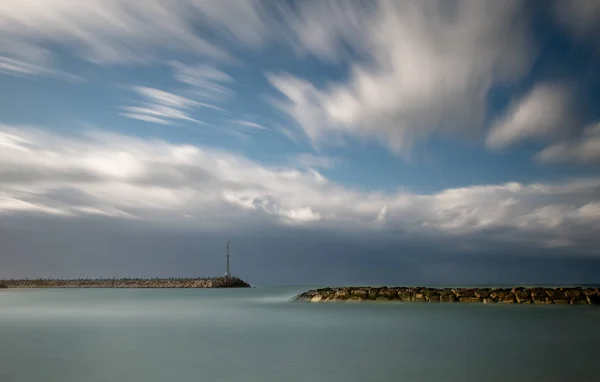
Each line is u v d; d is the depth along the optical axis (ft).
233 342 97.55
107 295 351.87
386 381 62.23
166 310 189.57
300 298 236.22
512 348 87.45
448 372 67.10
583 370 67.77
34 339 104.42
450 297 194.39
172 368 71.56
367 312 161.17
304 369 69.97
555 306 174.19
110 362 76.74
